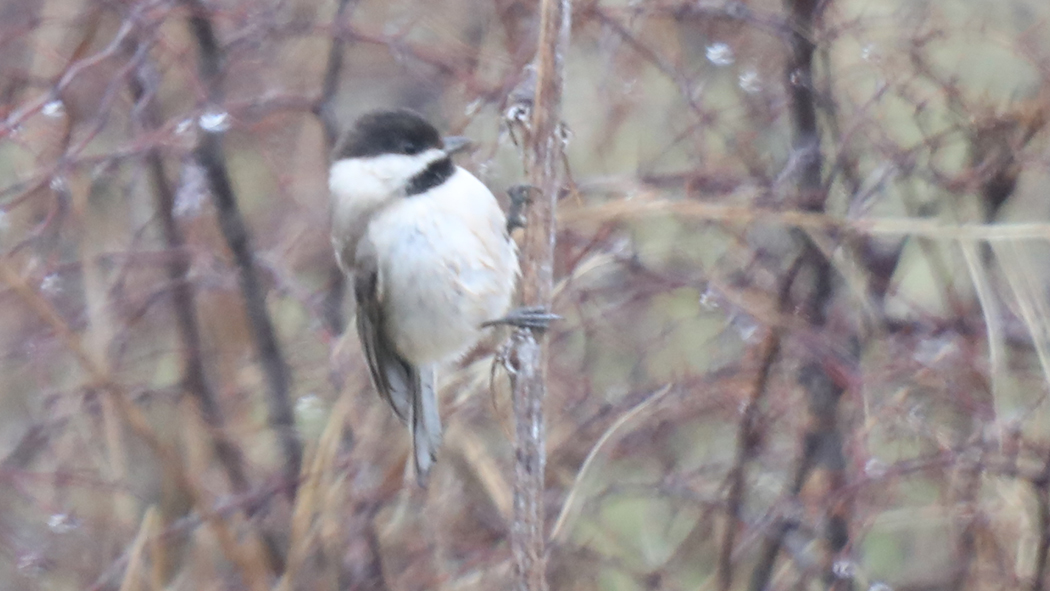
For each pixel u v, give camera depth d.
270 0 9.28
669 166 9.59
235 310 10.12
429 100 9.84
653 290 9.02
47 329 9.10
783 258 9.21
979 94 9.02
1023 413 8.48
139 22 8.73
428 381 8.59
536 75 6.79
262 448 10.13
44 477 9.08
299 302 9.85
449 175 8.22
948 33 8.70
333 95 9.55
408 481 9.27
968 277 9.08
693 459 9.75
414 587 9.10
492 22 9.59
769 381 9.08
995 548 8.49
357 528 9.16
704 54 9.27
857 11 9.19
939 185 8.72
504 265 8.24
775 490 9.24
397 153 8.19
